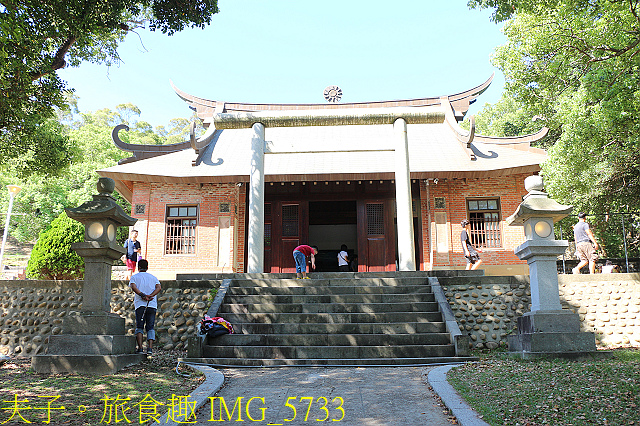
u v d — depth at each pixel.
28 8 7.38
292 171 16.16
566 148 11.52
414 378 6.47
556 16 10.49
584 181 12.57
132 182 16.88
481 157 16.42
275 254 16.81
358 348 7.93
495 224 16.20
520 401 4.88
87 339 6.88
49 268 14.87
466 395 5.25
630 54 10.17
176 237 16.53
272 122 12.45
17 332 9.82
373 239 16.66
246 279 10.55
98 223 7.36
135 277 7.98
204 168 16.47
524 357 7.11
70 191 27.80
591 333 7.16
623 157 12.30
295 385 6.13
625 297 9.49
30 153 14.33
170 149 17.59
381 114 12.27
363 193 16.98
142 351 7.93
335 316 8.95
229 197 16.61
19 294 10.02
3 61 6.50
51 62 8.51
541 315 7.32
